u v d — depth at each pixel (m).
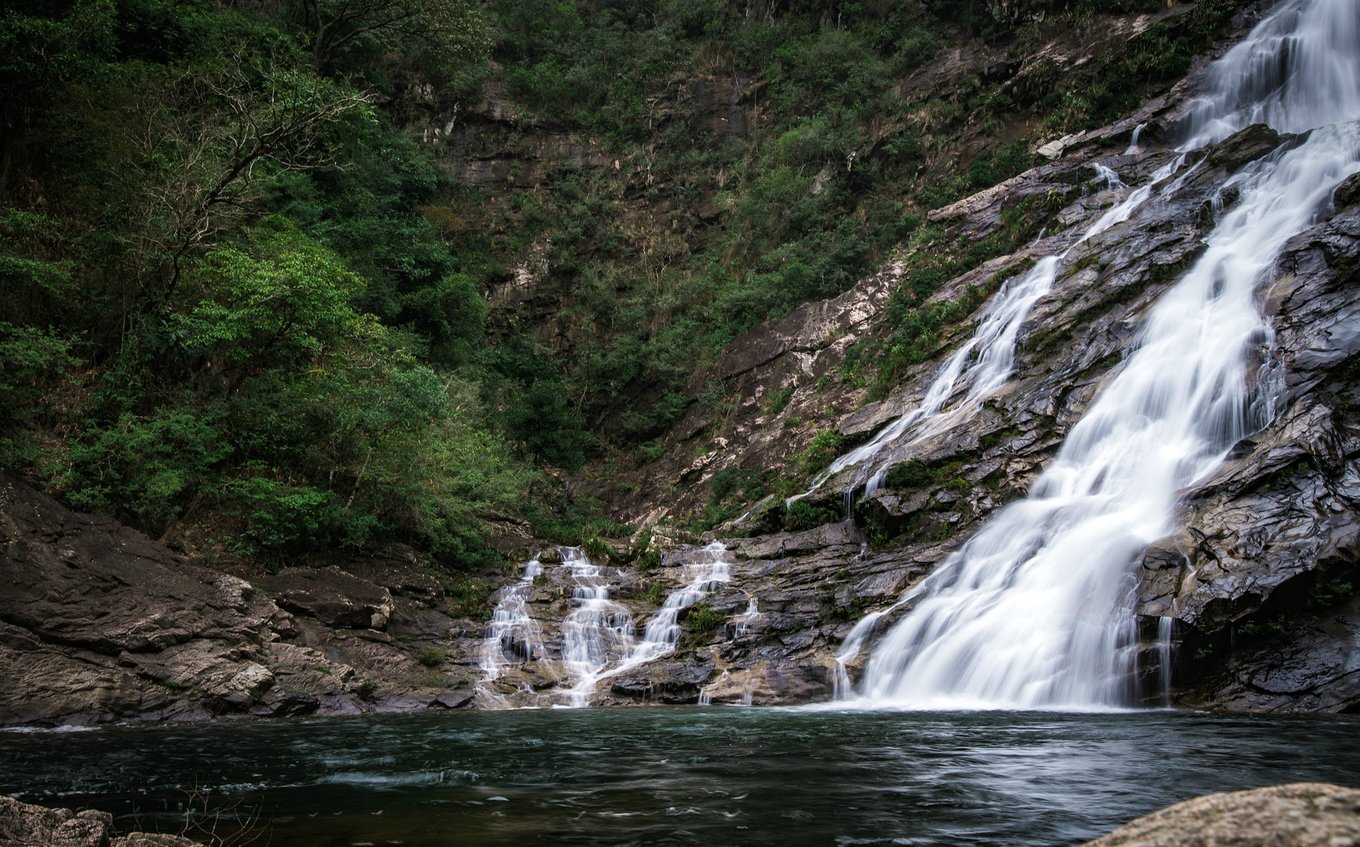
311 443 18.34
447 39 37.47
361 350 19.67
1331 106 27.47
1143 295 21.41
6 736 10.27
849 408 26.73
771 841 5.15
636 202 42.97
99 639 12.36
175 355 17.67
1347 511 12.47
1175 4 33.97
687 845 5.09
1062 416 19.58
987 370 23.02
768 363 31.70
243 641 13.49
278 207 25.77
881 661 14.90
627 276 40.38
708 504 27.36
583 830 5.46
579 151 44.41
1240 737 9.05
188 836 5.41
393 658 15.01
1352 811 2.27
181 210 18.31
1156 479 16.17
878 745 8.94
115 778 7.47
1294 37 28.88
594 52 47.19
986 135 35.34
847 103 40.31
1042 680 13.17
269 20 34.91
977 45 38.78
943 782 6.84
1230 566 12.44
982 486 18.72
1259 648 11.98
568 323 39.06
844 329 30.50
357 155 30.20
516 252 40.97
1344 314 16.12
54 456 15.12
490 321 38.47
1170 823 2.44
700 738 9.77
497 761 8.27
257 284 16.83
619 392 36.44
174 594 13.71
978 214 31.17
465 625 17.00
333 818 5.87
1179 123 30.22
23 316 17.12
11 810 4.32
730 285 36.41
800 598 17.03
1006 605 14.52
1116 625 12.79
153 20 26.27
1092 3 35.81
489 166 43.50
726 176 42.22
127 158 19.91
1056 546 15.19
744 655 15.88
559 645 16.67
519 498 26.80
